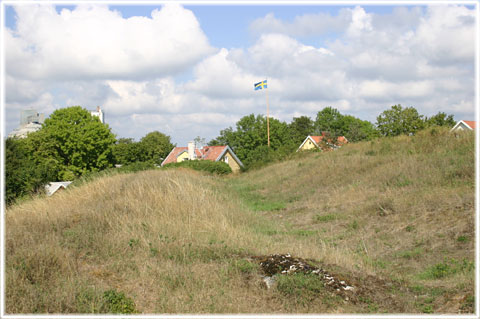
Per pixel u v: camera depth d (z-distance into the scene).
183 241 8.06
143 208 10.43
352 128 50.78
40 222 8.98
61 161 52.59
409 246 8.79
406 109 42.56
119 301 5.50
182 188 12.45
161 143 76.19
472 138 16.12
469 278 6.25
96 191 12.88
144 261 7.01
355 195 13.41
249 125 69.88
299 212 13.54
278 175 22.14
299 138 75.56
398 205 11.02
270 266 6.72
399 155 17.27
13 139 27.02
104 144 56.09
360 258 8.08
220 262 7.11
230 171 34.66
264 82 48.12
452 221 9.21
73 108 54.16
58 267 6.45
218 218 10.51
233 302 5.65
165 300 5.66
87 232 8.35
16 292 5.46
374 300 5.77
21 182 24.70
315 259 7.39
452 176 12.10
